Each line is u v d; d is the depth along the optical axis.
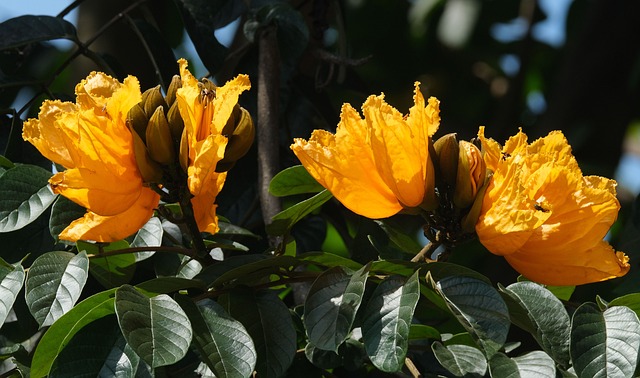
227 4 3.14
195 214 2.72
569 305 2.78
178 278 2.66
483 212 2.68
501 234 2.66
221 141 2.65
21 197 2.78
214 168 2.66
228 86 2.67
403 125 2.66
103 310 2.63
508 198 2.66
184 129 2.67
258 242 3.06
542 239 2.68
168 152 2.67
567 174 2.67
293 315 2.78
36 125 2.70
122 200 2.68
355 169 2.68
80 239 2.69
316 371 2.76
